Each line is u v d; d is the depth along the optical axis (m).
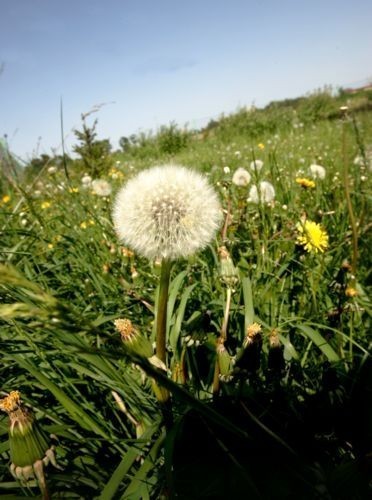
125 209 0.20
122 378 0.21
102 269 0.35
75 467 0.18
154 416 0.20
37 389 0.23
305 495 0.17
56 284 0.35
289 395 0.22
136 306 0.32
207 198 0.21
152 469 0.18
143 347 0.17
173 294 0.25
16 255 0.35
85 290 0.32
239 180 0.50
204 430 0.20
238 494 0.17
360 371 0.22
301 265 0.34
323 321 0.28
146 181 0.21
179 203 0.19
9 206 0.50
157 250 0.18
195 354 0.25
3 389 0.22
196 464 0.18
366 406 0.20
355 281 0.29
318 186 0.50
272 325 0.27
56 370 0.23
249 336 0.20
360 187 0.48
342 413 0.21
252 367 0.20
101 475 0.18
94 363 0.20
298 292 0.32
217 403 0.21
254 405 0.21
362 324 0.28
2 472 0.17
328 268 0.35
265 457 0.18
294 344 0.28
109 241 0.39
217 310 0.29
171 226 0.18
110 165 1.00
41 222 0.39
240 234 0.42
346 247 0.38
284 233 0.38
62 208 0.49
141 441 0.17
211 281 0.34
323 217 0.43
